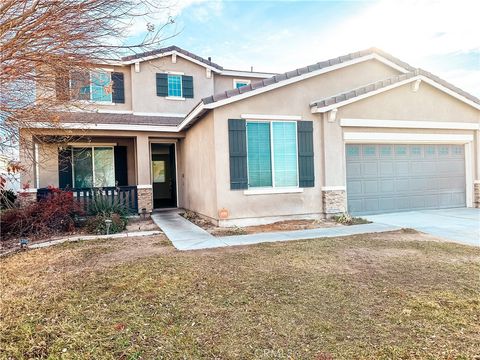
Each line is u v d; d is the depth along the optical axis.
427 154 13.37
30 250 8.26
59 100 5.70
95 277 5.84
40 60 4.15
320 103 11.11
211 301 4.66
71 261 7.03
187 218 12.98
